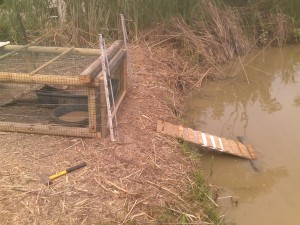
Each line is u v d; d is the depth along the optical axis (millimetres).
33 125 2375
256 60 4828
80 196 1887
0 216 1739
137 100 2971
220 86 4020
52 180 1975
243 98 3752
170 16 4535
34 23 4293
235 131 3064
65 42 4133
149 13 4465
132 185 2000
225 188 2375
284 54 5082
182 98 3598
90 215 1780
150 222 1785
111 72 2434
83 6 4242
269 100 3707
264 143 2873
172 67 3988
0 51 2887
